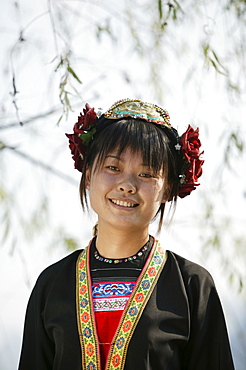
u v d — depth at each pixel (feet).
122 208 12.01
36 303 12.88
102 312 12.12
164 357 11.85
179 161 12.66
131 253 12.41
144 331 11.85
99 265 12.46
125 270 12.32
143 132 12.20
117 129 12.21
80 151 12.74
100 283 12.33
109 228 12.26
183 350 12.22
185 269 12.50
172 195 12.75
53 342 12.66
